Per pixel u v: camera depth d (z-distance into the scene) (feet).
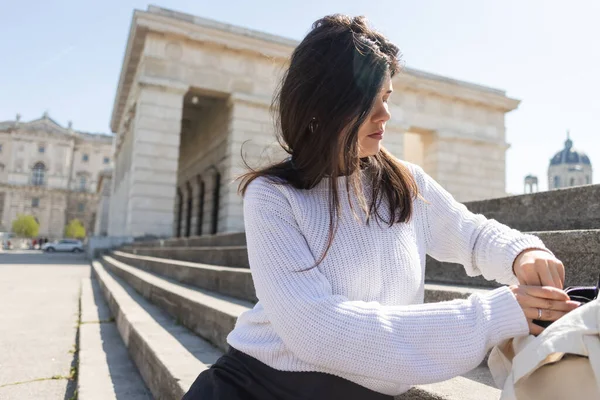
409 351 3.48
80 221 288.30
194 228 97.35
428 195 5.01
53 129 284.82
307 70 4.21
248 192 4.40
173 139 71.00
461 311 3.65
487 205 14.60
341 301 3.72
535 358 3.26
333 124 4.10
